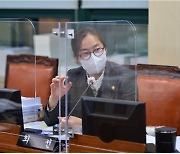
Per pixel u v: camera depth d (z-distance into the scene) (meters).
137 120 2.12
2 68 4.11
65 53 2.59
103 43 2.80
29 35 4.91
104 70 2.72
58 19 5.89
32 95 3.53
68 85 2.51
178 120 3.25
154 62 4.59
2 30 4.76
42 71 3.64
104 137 2.21
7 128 2.52
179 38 4.40
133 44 3.61
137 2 5.36
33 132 2.56
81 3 5.71
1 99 2.51
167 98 3.30
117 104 2.17
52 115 2.70
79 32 2.66
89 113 2.24
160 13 4.48
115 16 5.56
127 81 2.74
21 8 6.05
